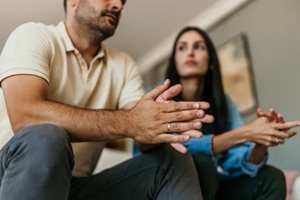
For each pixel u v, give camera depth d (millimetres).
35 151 650
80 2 1088
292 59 2225
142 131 773
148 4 2713
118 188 917
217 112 1478
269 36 2410
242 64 2514
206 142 1191
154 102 779
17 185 619
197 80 1594
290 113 2145
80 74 1065
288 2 2342
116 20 1126
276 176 1160
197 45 1652
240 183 1198
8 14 2496
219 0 2736
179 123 765
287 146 2086
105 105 1093
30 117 781
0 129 931
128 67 1197
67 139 706
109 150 2408
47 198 622
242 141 1149
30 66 874
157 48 3160
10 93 827
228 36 2691
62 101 1009
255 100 2352
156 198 875
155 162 897
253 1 2586
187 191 845
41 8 2459
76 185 959
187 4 2744
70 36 1102
